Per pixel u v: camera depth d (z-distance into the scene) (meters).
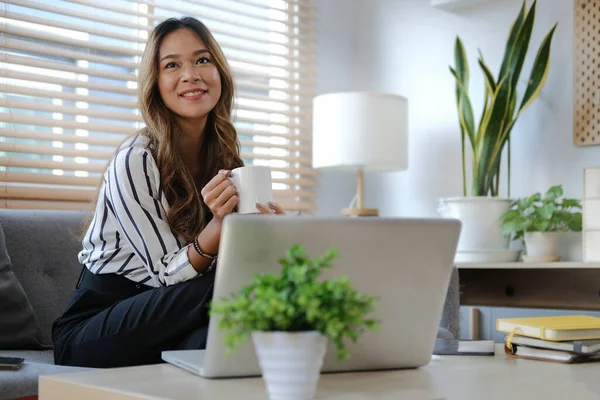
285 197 3.78
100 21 3.05
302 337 0.85
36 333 2.10
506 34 3.43
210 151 2.05
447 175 3.62
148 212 1.77
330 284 0.84
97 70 3.03
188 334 1.62
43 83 2.94
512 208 3.34
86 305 1.83
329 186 3.90
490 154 3.15
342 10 3.99
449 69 3.59
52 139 2.88
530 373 1.20
